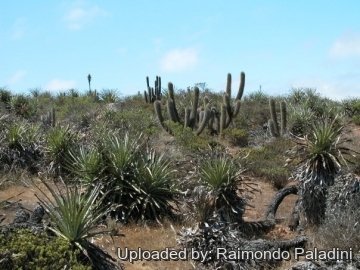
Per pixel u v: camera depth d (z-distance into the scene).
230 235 9.37
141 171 12.39
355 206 10.37
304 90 29.48
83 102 28.27
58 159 15.52
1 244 6.92
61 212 7.98
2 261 6.57
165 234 10.72
